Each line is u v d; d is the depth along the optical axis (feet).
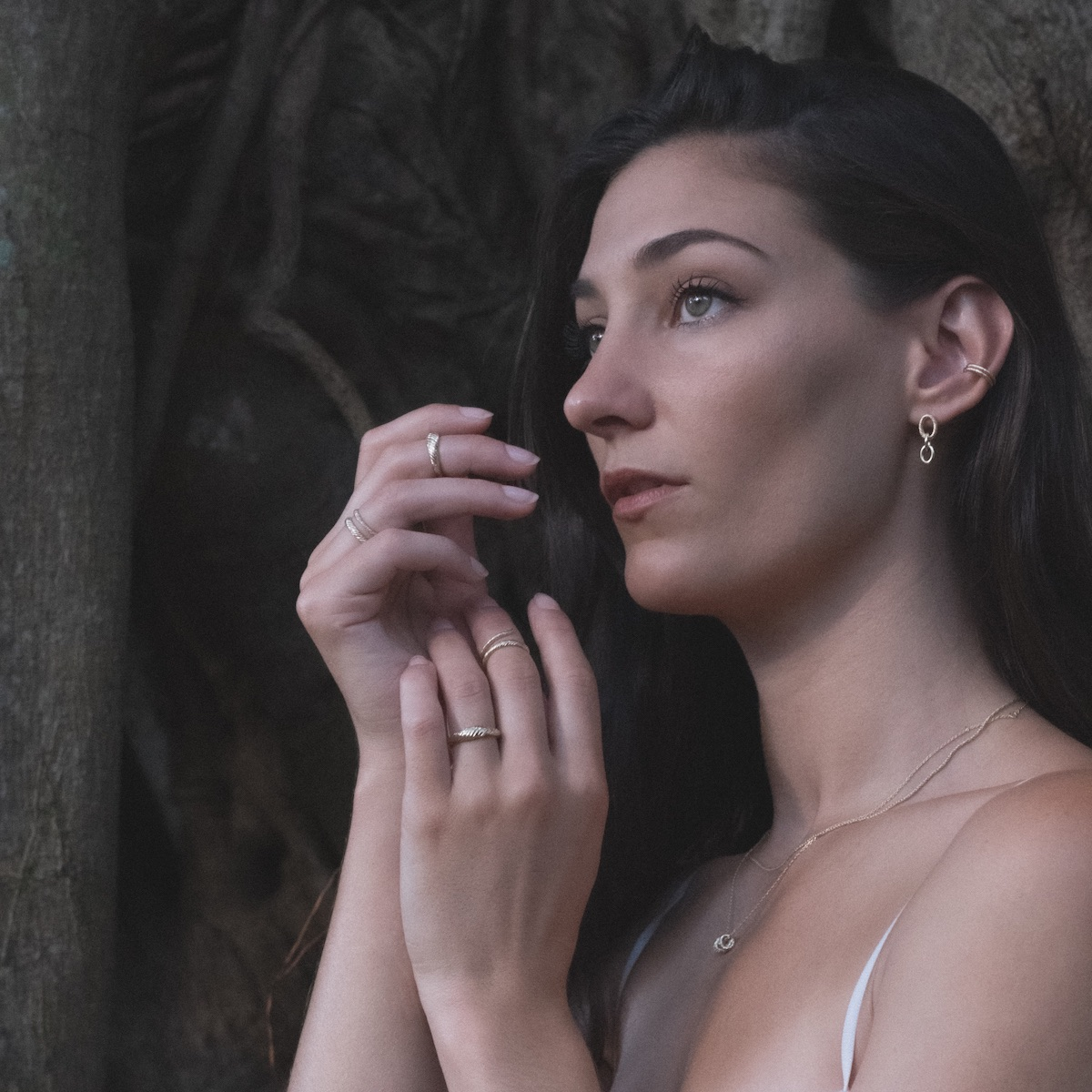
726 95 5.45
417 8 16.17
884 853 4.91
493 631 5.44
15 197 10.20
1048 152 11.49
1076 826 4.13
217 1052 13.43
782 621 5.32
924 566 5.20
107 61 10.93
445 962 4.99
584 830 5.13
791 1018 4.64
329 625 5.64
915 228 5.15
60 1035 9.74
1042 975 3.93
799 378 5.06
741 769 6.63
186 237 13.70
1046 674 5.11
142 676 14.03
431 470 5.65
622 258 5.36
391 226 15.49
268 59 14.17
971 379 5.16
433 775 5.07
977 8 11.67
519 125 16.19
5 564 9.91
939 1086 3.91
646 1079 5.46
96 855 10.16
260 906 13.75
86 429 10.39
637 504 5.26
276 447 13.78
